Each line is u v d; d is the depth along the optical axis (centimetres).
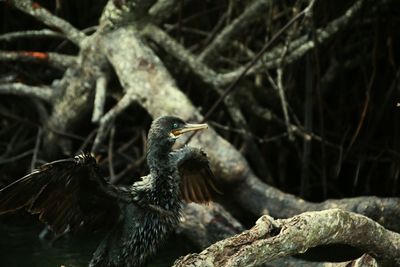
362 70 1552
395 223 1075
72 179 777
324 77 1545
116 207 816
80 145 1608
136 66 1290
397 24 1534
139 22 1347
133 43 1313
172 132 845
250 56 1552
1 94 1647
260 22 1575
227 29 1412
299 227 778
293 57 1372
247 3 1534
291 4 1590
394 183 1428
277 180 1595
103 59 1348
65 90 1432
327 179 1557
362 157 1509
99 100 1327
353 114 1611
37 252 1168
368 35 1547
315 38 1238
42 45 1720
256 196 1192
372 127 1466
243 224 1263
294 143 1471
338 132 1577
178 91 1262
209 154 1207
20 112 1642
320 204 1142
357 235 835
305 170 1351
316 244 805
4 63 1547
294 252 785
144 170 1509
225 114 1531
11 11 1691
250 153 1436
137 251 822
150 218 820
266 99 1562
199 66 1374
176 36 1577
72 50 1667
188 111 1234
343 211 821
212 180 920
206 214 1135
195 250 1209
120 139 1630
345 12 1496
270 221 775
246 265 748
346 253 1154
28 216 1412
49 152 1524
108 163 1527
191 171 906
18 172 1585
